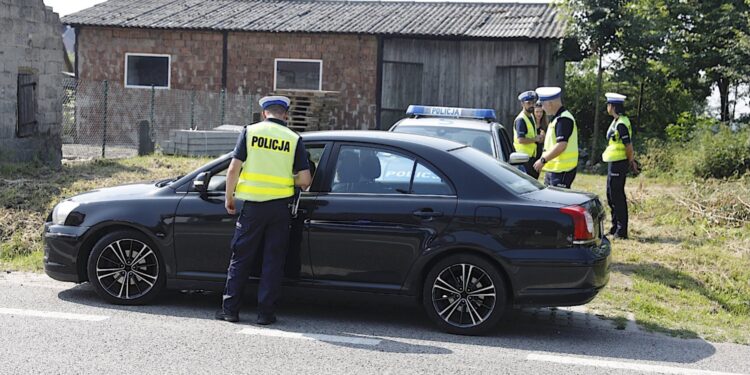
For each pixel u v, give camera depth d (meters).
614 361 9.90
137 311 11.52
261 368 9.06
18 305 11.60
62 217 12.01
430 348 10.16
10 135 23.89
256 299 12.52
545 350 10.31
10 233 16.23
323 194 11.27
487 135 16.59
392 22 40.69
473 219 10.73
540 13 41.47
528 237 10.59
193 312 11.60
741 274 15.18
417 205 10.93
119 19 41.53
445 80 39.75
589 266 10.54
